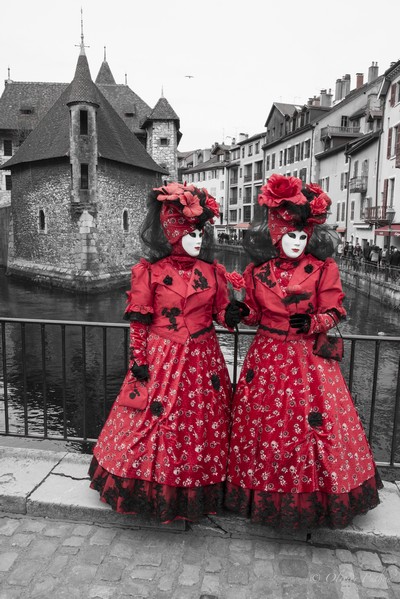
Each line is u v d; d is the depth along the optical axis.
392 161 26.89
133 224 35.62
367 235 30.94
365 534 2.48
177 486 2.38
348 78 46.03
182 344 2.44
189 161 84.50
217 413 2.49
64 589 2.18
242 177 62.91
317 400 2.36
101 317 21.33
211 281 2.54
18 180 35.06
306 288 2.43
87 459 3.16
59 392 11.05
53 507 2.70
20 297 27.11
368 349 13.94
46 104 46.59
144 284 2.49
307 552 2.46
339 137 38.75
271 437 2.38
